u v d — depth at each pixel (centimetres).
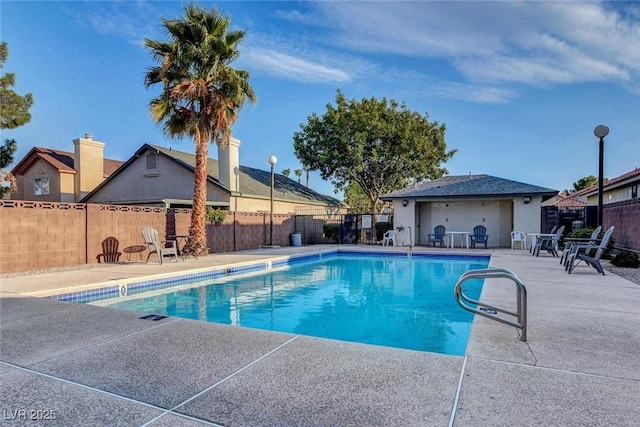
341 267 1294
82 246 1086
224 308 731
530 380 283
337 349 357
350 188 3709
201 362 325
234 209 1878
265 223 1803
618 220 1241
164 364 321
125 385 281
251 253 1466
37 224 981
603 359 326
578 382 280
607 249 1114
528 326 427
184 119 1292
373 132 2261
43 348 363
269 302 780
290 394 264
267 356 338
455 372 299
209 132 1284
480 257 1398
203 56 1207
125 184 2103
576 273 850
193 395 264
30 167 2298
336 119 2278
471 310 403
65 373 304
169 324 446
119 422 230
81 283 752
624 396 257
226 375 297
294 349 357
